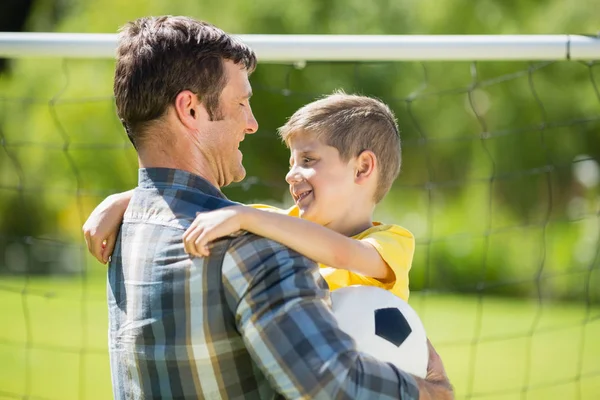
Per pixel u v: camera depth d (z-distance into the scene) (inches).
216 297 118.6
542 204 829.8
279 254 119.5
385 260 144.2
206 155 131.7
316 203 162.7
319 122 165.0
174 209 126.9
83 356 495.5
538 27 748.0
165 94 127.0
